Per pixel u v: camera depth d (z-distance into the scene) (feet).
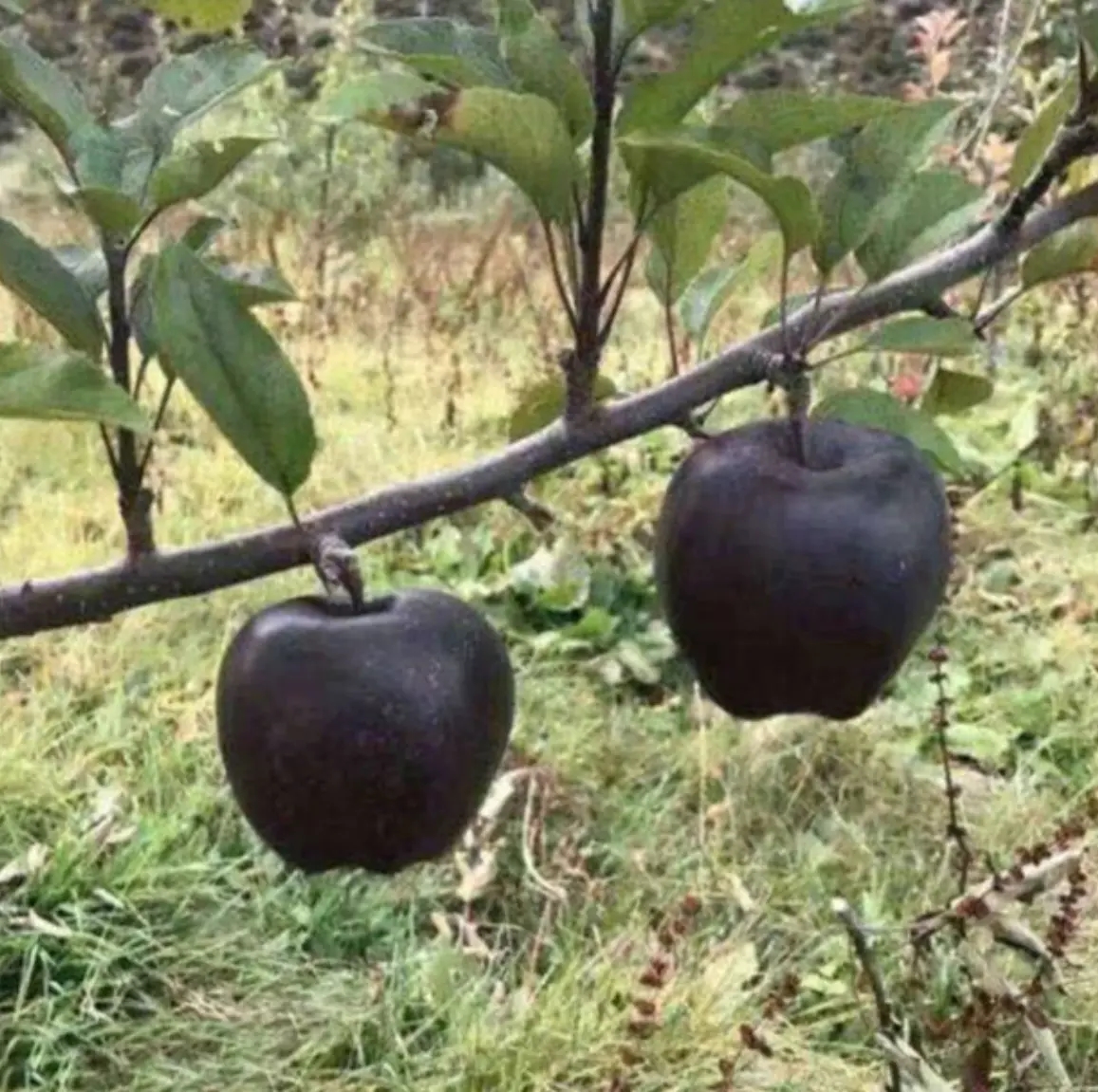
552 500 9.59
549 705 7.62
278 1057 5.75
